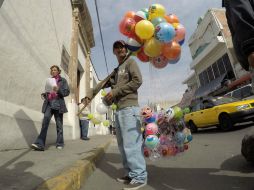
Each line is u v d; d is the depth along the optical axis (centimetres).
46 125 554
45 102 574
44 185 266
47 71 786
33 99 659
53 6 873
